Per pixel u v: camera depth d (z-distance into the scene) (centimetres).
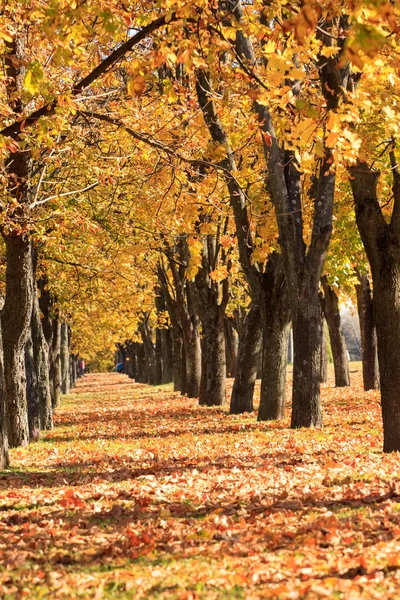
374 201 1426
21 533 903
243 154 2156
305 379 1944
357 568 673
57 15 907
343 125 911
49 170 2227
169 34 1013
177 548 799
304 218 2136
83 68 1355
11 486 1232
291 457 1434
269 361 2294
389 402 1446
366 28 617
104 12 905
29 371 2189
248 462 1398
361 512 909
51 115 1257
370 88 1289
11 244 1775
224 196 2275
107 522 946
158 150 1480
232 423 2266
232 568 713
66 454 1750
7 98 1372
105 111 1716
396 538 780
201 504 1020
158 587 661
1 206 1558
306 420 1952
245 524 888
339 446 1580
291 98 969
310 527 839
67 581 691
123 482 1230
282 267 2266
